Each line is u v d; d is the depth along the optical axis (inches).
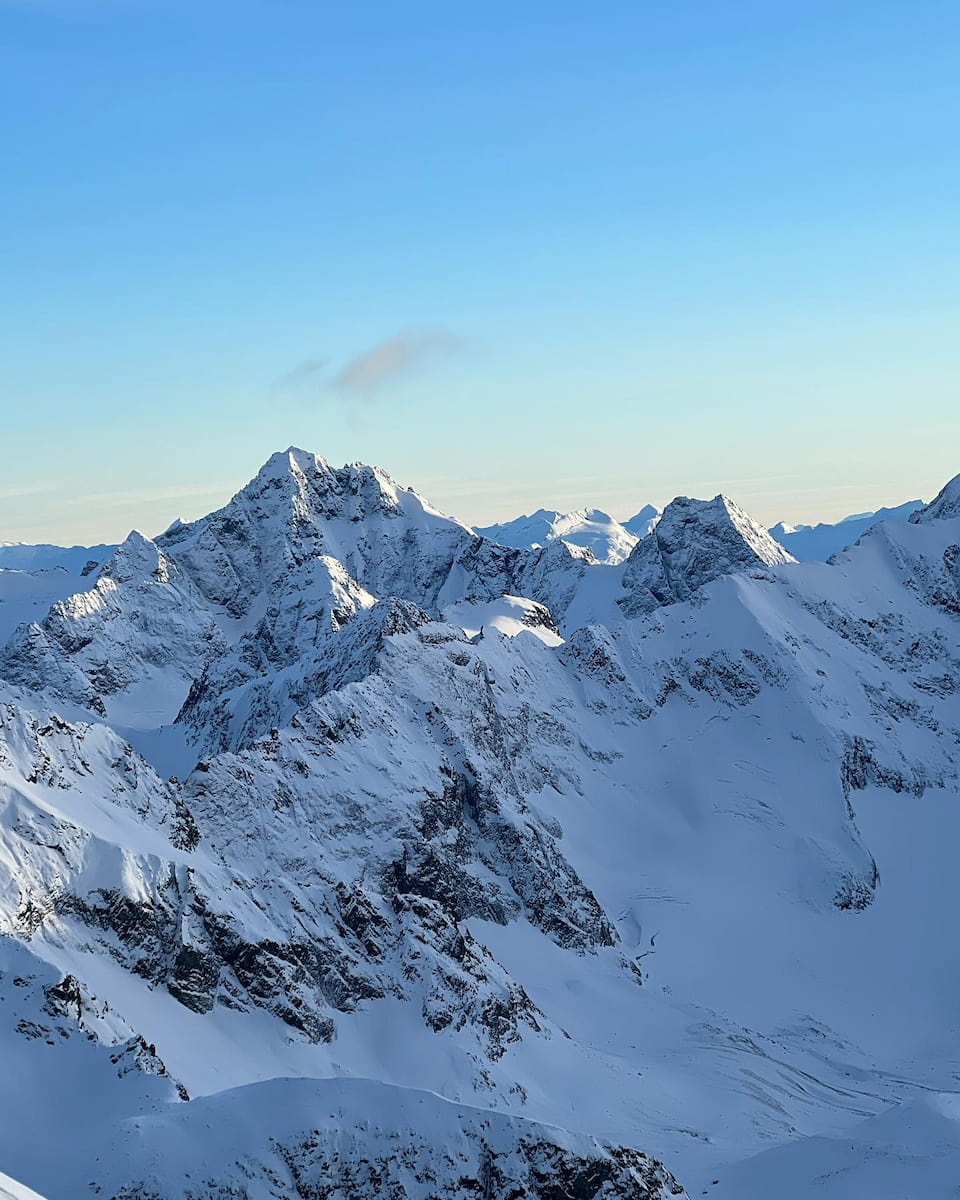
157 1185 5049.2
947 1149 6948.8
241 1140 5290.4
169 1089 5639.8
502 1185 5521.7
